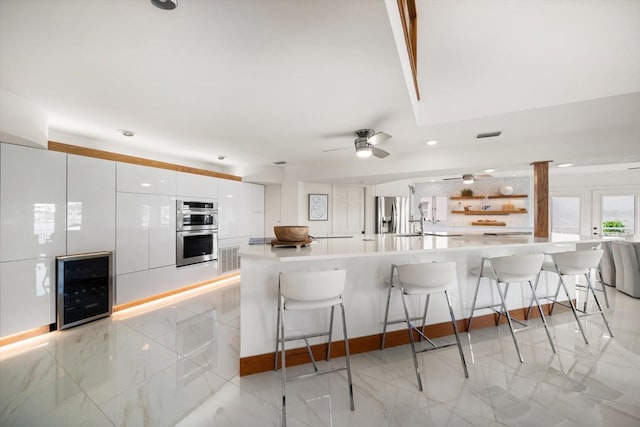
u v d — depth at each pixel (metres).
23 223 2.55
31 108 2.35
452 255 2.79
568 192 6.81
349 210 6.20
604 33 2.11
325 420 1.60
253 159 4.80
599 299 3.83
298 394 1.84
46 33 1.44
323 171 5.14
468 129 3.11
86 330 2.87
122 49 1.59
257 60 1.70
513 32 2.20
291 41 1.51
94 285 3.12
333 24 1.36
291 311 2.22
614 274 4.43
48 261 2.72
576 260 2.61
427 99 2.92
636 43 2.08
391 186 6.84
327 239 3.27
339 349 2.35
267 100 2.30
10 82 2.00
